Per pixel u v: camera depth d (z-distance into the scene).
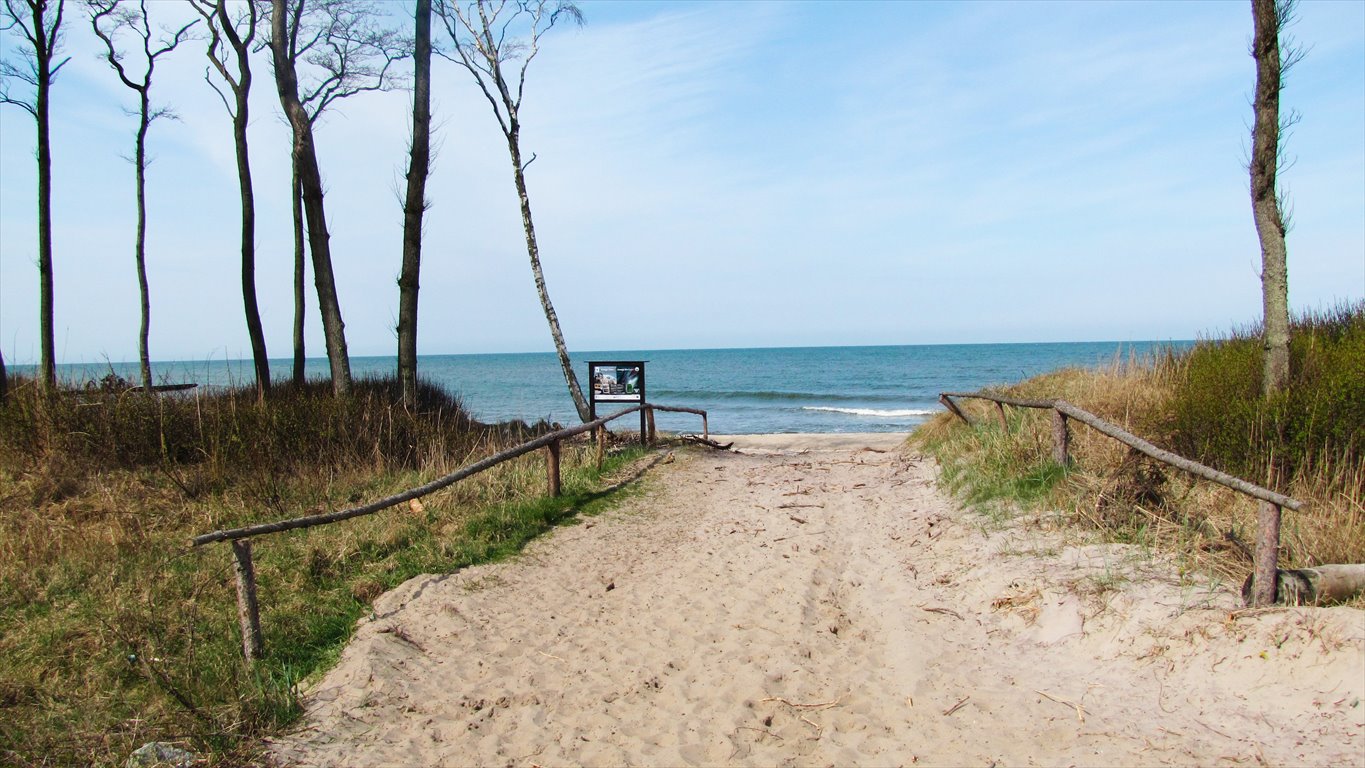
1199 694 4.20
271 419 10.99
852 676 5.10
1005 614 5.69
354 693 4.95
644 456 13.55
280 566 6.96
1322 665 4.01
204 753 4.30
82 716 4.76
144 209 17.38
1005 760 3.92
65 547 7.38
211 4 17.09
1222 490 6.80
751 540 8.56
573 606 6.62
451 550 7.57
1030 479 8.18
